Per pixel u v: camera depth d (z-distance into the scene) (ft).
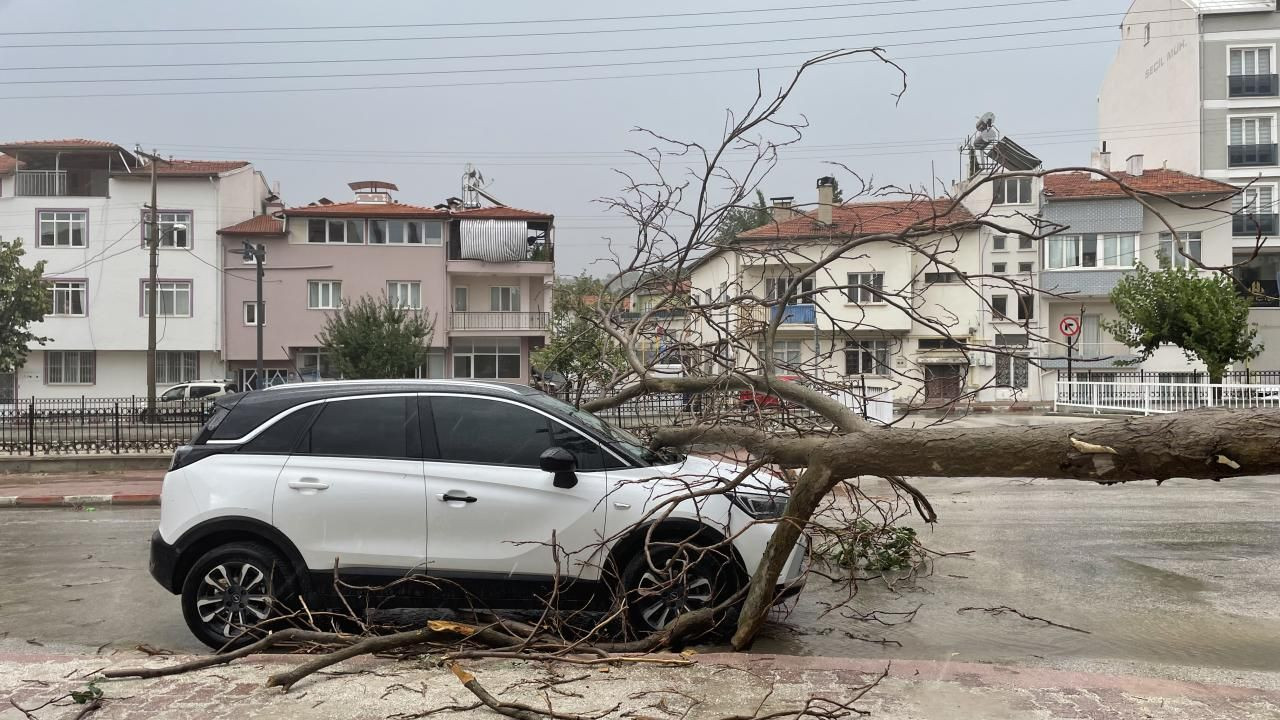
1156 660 16.98
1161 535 29.68
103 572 25.94
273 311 136.77
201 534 17.39
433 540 17.34
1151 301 98.99
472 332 139.85
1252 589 22.36
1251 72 125.70
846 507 35.06
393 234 138.72
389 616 19.36
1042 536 29.71
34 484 47.34
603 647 16.12
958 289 125.29
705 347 23.41
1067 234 126.52
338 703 13.32
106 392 137.80
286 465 17.62
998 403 113.80
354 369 117.29
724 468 18.83
